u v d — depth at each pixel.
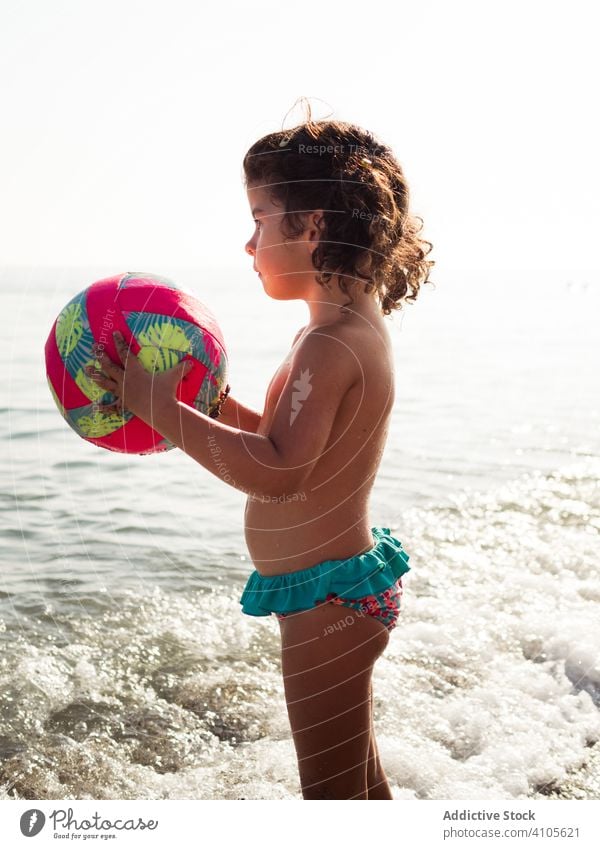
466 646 3.22
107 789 2.35
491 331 13.16
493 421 6.84
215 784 2.39
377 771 2.06
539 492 5.00
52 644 3.15
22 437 6.08
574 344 11.65
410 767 2.45
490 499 4.86
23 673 2.93
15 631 3.23
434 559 4.04
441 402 7.66
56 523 4.36
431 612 3.50
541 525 4.47
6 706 2.75
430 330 13.23
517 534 4.35
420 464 5.54
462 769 2.47
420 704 2.82
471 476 5.25
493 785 2.39
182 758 2.53
